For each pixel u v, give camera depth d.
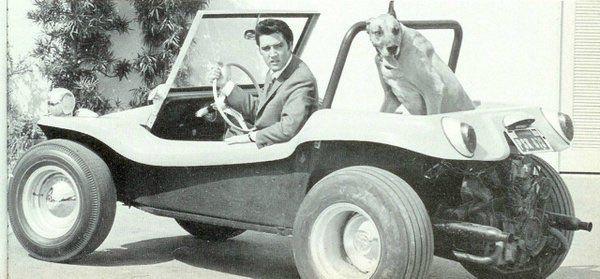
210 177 5.01
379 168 4.46
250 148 4.79
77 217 5.26
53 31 9.49
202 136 5.79
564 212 4.92
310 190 4.45
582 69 9.14
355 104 9.42
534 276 4.87
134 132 5.33
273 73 5.00
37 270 5.15
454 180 4.65
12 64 9.49
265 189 4.80
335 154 4.61
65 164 5.29
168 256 5.64
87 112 5.60
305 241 4.44
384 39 4.46
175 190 5.18
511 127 4.54
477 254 4.45
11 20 9.50
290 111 4.77
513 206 4.52
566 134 4.78
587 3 9.09
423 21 4.91
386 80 4.62
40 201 5.46
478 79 9.22
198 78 5.53
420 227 4.13
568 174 9.27
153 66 9.51
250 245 6.05
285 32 4.86
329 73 9.42
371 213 4.20
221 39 5.36
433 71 4.62
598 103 9.16
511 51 9.16
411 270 4.12
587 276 5.29
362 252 4.39
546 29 9.13
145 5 9.42
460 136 4.21
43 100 9.55
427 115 4.49
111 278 5.00
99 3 9.48
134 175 5.36
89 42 9.55
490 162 4.52
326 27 9.41
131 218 6.93
